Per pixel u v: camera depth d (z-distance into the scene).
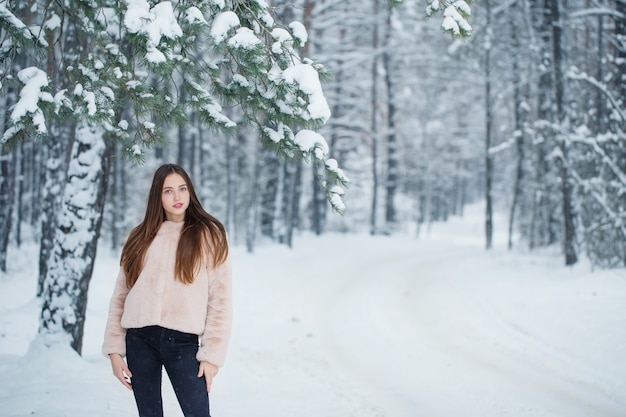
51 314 5.70
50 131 9.89
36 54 3.81
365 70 34.62
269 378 6.54
